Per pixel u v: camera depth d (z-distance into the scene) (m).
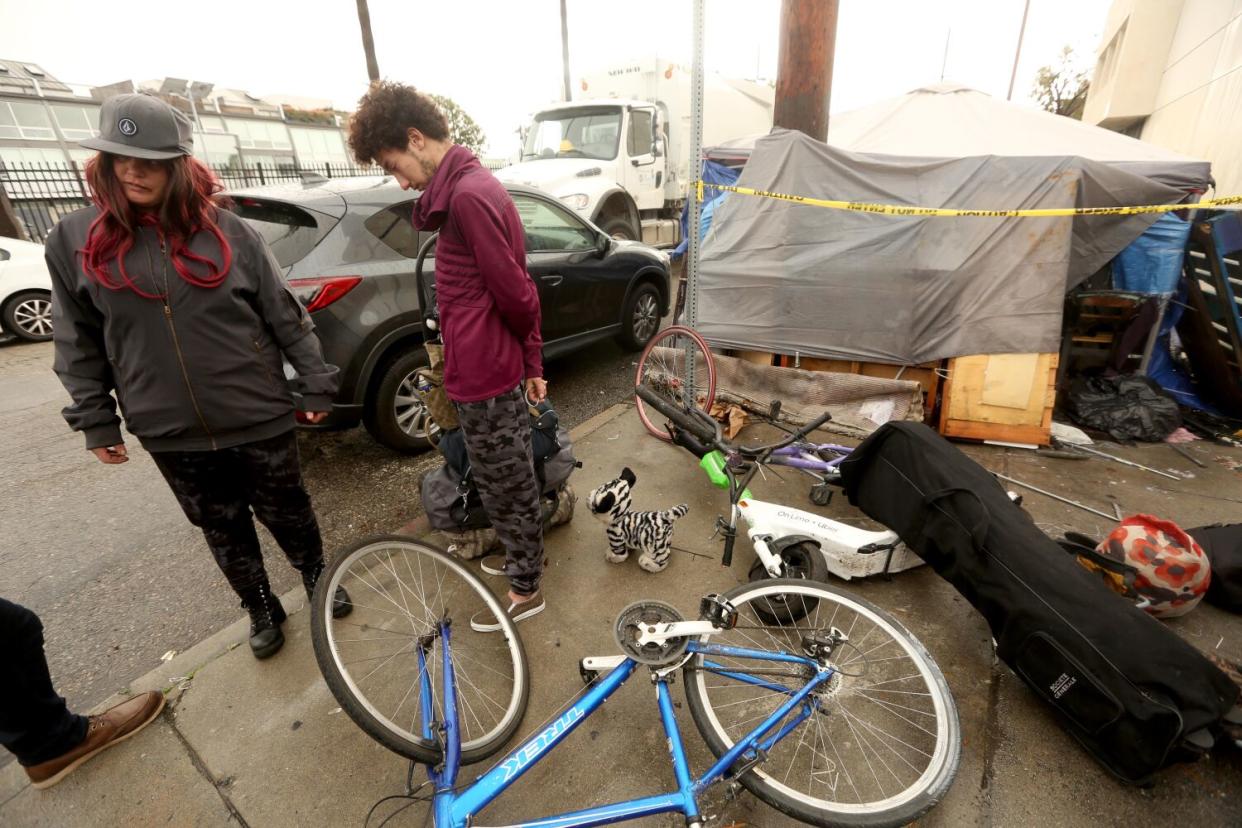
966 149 5.19
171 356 1.61
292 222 3.24
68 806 1.61
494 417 1.85
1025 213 3.23
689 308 3.57
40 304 6.77
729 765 1.44
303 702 1.90
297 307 1.87
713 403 3.86
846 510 2.87
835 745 1.73
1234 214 3.58
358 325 3.15
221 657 2.08
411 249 3.50
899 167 3.51
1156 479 3.14
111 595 2.53
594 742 1.75
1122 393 3.80
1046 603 1.69
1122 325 3.92
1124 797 1.56
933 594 2.32
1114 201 3.52
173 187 1.49
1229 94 7.37
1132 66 11.67
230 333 1.67
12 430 4.32
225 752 1.74
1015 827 1.50
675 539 2.70
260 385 1.77
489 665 2.04
